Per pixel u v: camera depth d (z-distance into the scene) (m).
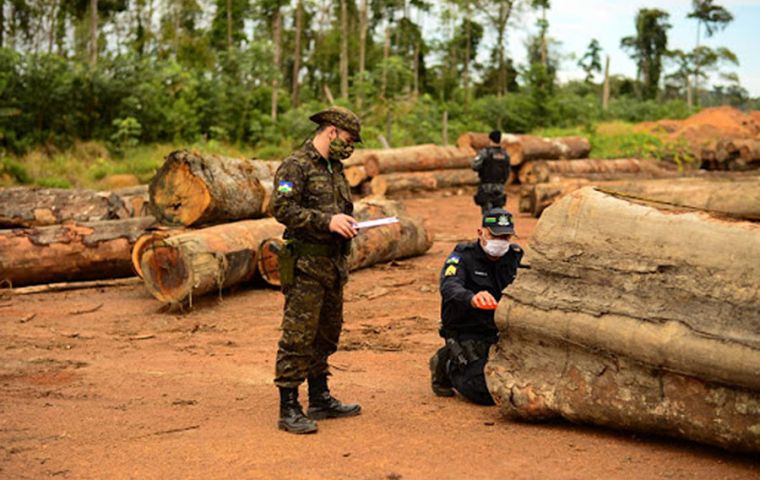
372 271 11.60
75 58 32.72
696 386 3.94
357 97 41.84
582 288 4.48
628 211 4.50
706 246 4.13
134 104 29.69
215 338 7.95
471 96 61.91
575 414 4.45
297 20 56.72
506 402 4.72
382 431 4.67
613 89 85.56
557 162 25.19
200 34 56.69
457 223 17.89
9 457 4.28
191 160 10.86
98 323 8.63
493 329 5.35
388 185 22.70
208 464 4.11
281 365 4.70
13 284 10.30
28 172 23.94
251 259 10.02
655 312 4.11
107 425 4.88
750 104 96.81
